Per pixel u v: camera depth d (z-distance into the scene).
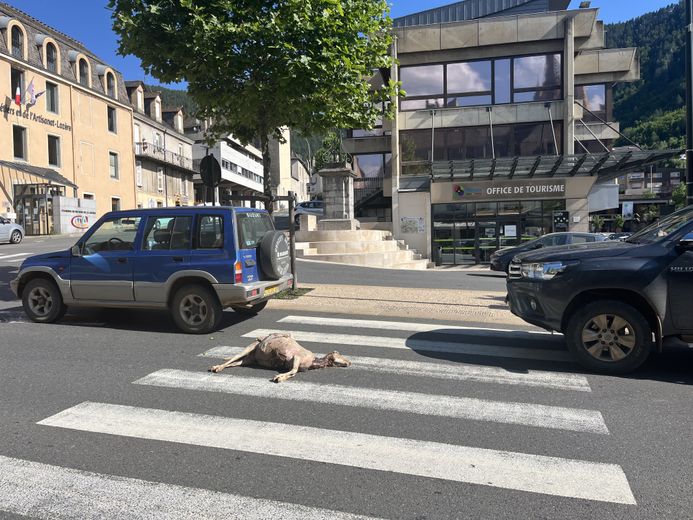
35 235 28.94
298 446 3.74
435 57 25.97
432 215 25.78
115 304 7.57
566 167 23.53
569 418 4.31
